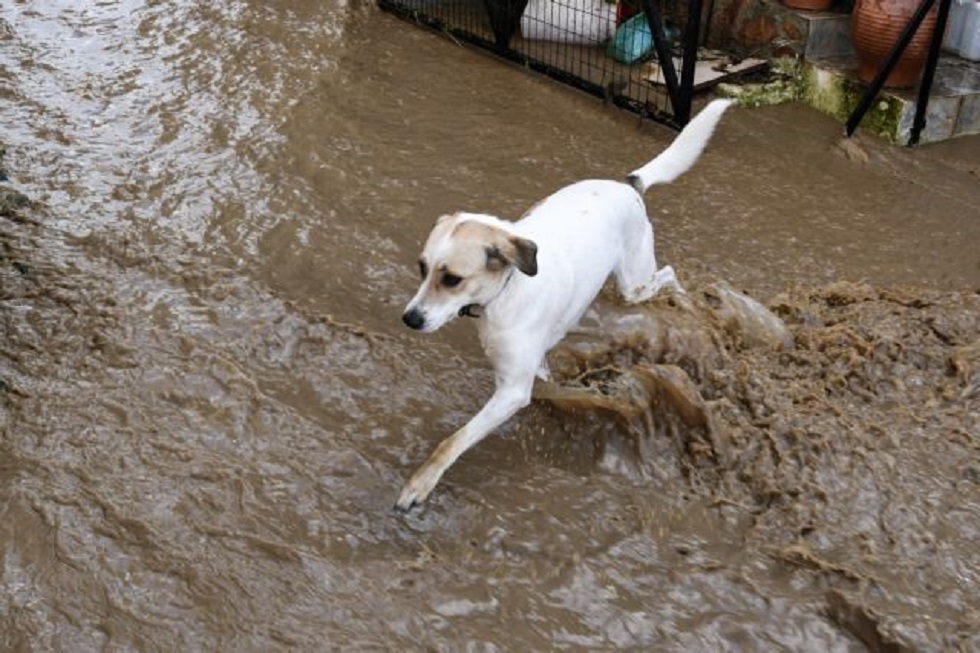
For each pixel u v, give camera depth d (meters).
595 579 3.86
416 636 3.72
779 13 5.96
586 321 4.41
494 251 3.87
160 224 4.80
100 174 5.04
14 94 5.48
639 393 4.18
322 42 6.10
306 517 3.93
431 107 5.66
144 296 4.48
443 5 6.66
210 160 5.16
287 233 4.81
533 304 3.95
